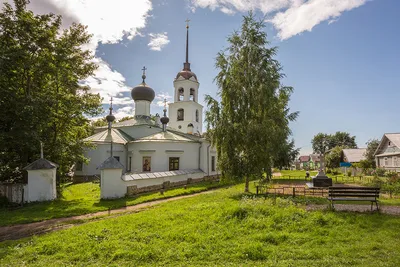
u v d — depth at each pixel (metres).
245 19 17.41
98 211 12.42
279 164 32.75
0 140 14.96
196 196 15.58
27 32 16.45
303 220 8.37
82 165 26.86
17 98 15.72
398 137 37.12
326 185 18.66
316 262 5.52
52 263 5.88
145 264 5.70
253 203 10.63
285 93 19.34
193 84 39.81
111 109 31.06
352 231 7.47
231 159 16.47
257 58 16.89
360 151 52.00
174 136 27.92
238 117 16.92
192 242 6.96
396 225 7.89
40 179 14.92
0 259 6.18
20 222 10.32
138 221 8.98
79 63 20.73
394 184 18.12
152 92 37.28
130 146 28.03
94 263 5.84
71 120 19.56
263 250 6.22
